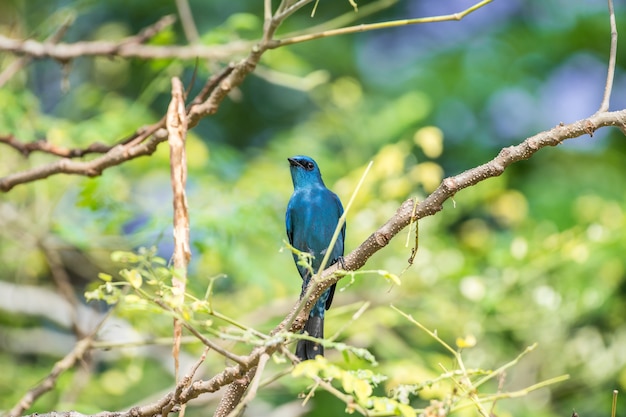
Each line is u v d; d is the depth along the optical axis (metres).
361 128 14.84
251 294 13.21
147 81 15.23
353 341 12.27
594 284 12.73
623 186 16.69
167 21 9.62
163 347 13.06
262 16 17.25
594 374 12.79
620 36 18.02
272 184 13.39
